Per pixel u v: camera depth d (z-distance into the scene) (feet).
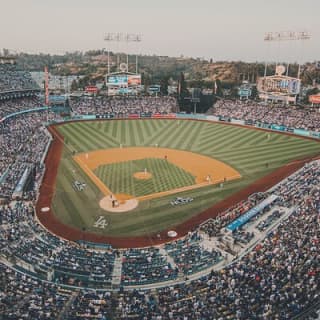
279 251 107.24
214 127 328.70
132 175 200.03
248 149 258.16
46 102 345.31
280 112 335.26
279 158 235.20
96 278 100.27
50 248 119.14
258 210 144.15
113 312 80.84
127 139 284.82
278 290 86.38
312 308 77.82
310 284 87.92
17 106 329.93
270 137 291.99
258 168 215.31
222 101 385.50
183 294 89.25
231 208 158.71
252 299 82.64
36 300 84.28
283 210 146.72
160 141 279.90
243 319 75.51
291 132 306.96
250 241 124.88
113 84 394.73
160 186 184.55
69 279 99.35
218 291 88.99
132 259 113.70
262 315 76.23
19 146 234.99
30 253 112.98
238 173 206.59
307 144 270.05
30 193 166.71
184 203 164.76
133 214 153.38
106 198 168.45
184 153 247.09
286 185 177.47
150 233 138.21
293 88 343.05
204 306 81.30
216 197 171.83
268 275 93.91
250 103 368.68
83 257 113.91
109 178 194.70
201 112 416.87
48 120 327.26
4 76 351.87
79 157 232.94
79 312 80.02
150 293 91.61
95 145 265.13
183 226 143.84
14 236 124.06
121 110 371.15
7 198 158.30
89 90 414.00
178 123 344.49
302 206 141.79
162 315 78.28
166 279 101.04
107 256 116.78
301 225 123.95
